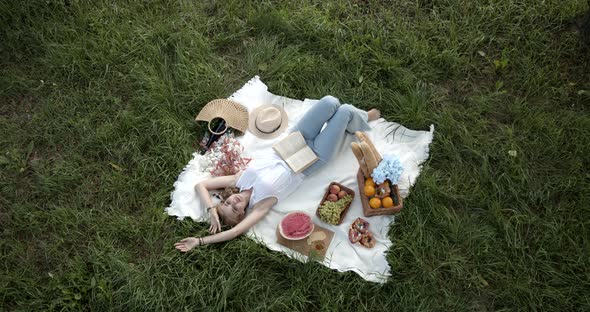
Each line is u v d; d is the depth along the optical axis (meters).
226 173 3.45
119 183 3.43
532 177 3.34
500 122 3.57
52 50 3.85
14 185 3.45
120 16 4.02
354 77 3.74
